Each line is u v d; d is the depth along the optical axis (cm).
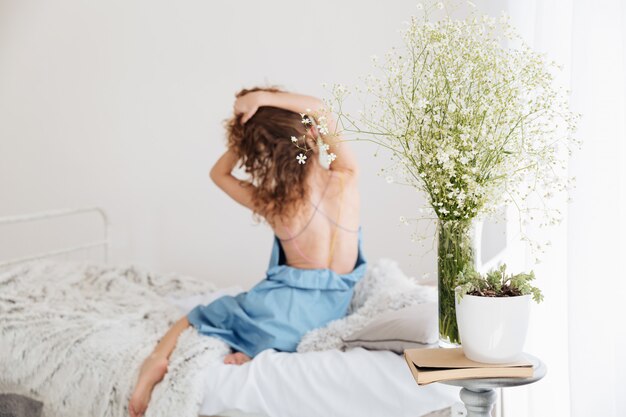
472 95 130
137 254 362
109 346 196
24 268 245
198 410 181
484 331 124
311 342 201
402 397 168
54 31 370
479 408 129
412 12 311
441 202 131
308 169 212
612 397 155
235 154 227
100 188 367
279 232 216
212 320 211
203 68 347
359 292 232
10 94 379
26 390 196
